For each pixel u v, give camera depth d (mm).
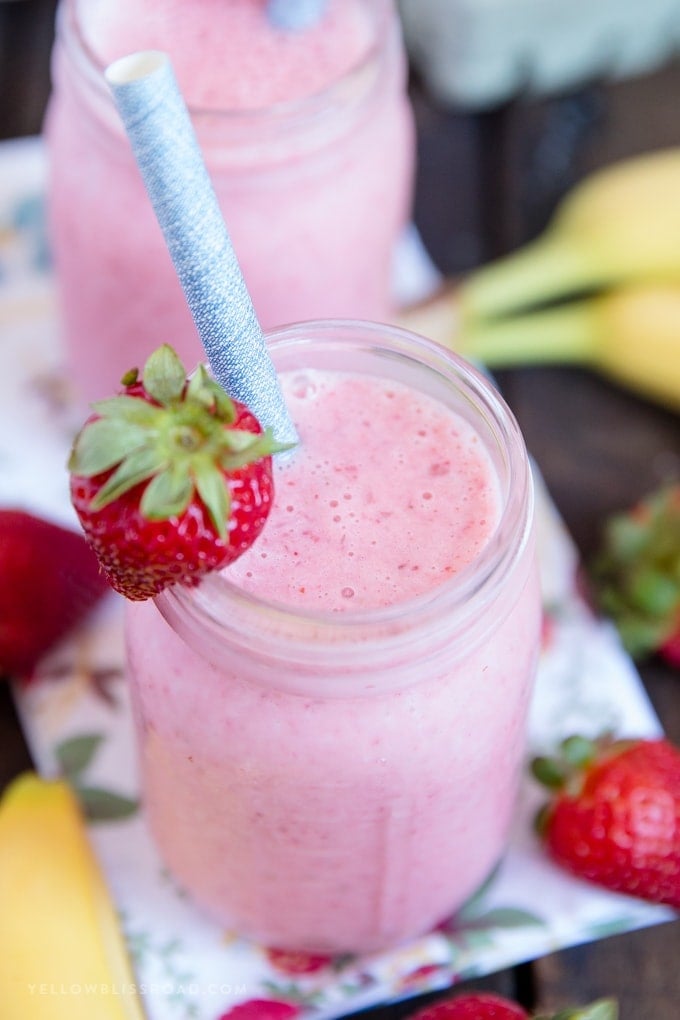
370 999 455
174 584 386
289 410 428
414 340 422
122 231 485
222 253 388
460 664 404
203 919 465
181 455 360
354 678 389
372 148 500
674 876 457
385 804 411
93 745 488
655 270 588
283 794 409
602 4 620
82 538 500
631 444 569
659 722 516
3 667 493
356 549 407
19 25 640
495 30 617
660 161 604
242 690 402
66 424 546
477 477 420
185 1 521
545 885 470
